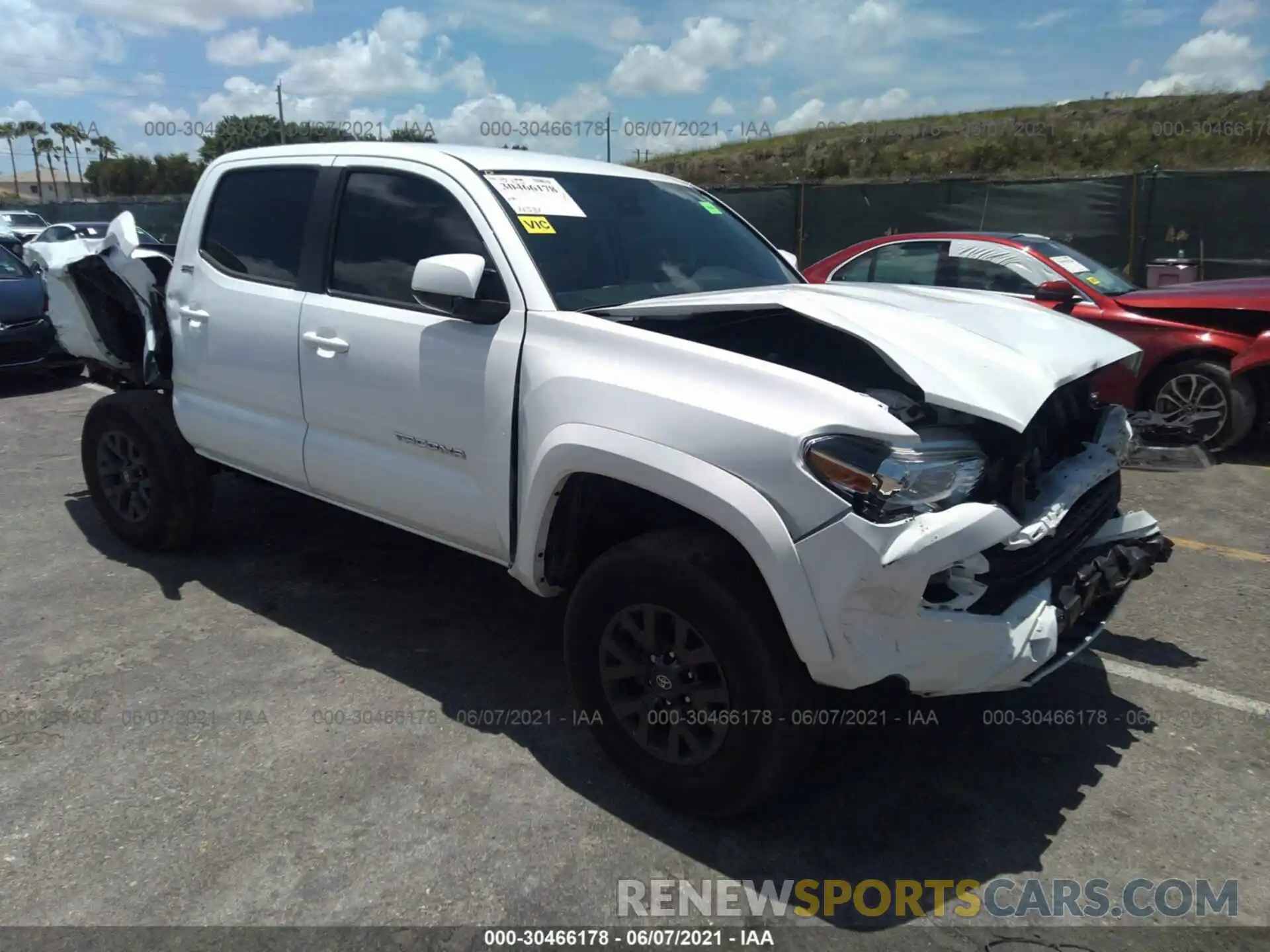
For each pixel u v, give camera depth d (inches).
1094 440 132.2
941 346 109.2
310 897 100.4
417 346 133.0
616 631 114.7
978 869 106.2
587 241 138.2
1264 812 115.5
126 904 99.2
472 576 185.9
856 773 123.7
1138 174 550.6
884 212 613.6
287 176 159.5
